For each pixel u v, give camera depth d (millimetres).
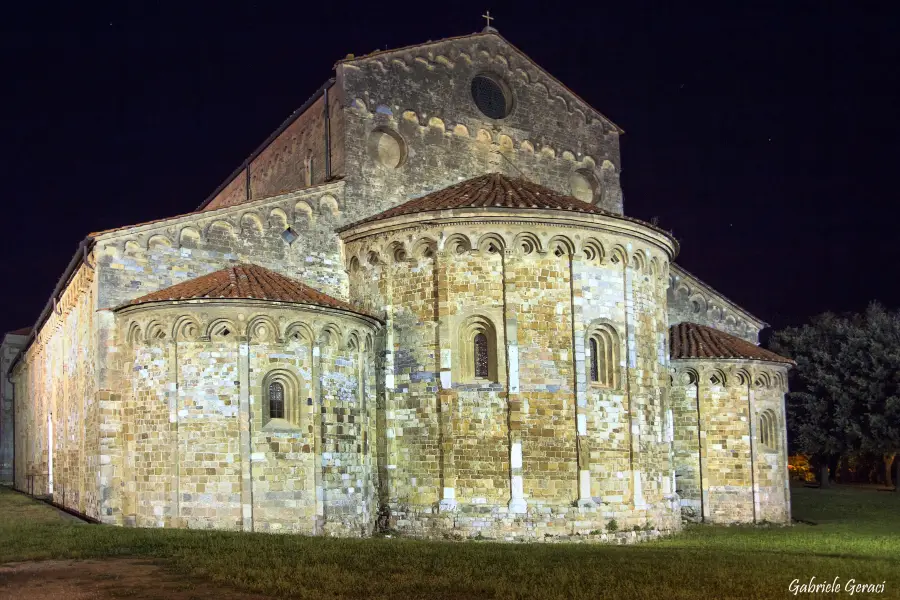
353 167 37469
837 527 39562
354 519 32000
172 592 17234
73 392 37781
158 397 30438
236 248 34406
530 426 31734
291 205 35781
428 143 39438
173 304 30312
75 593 17078
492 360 32531
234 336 30438
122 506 30766
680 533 35094
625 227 33938
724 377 42156
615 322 33656
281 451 30438
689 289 47125
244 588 17547
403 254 34062
